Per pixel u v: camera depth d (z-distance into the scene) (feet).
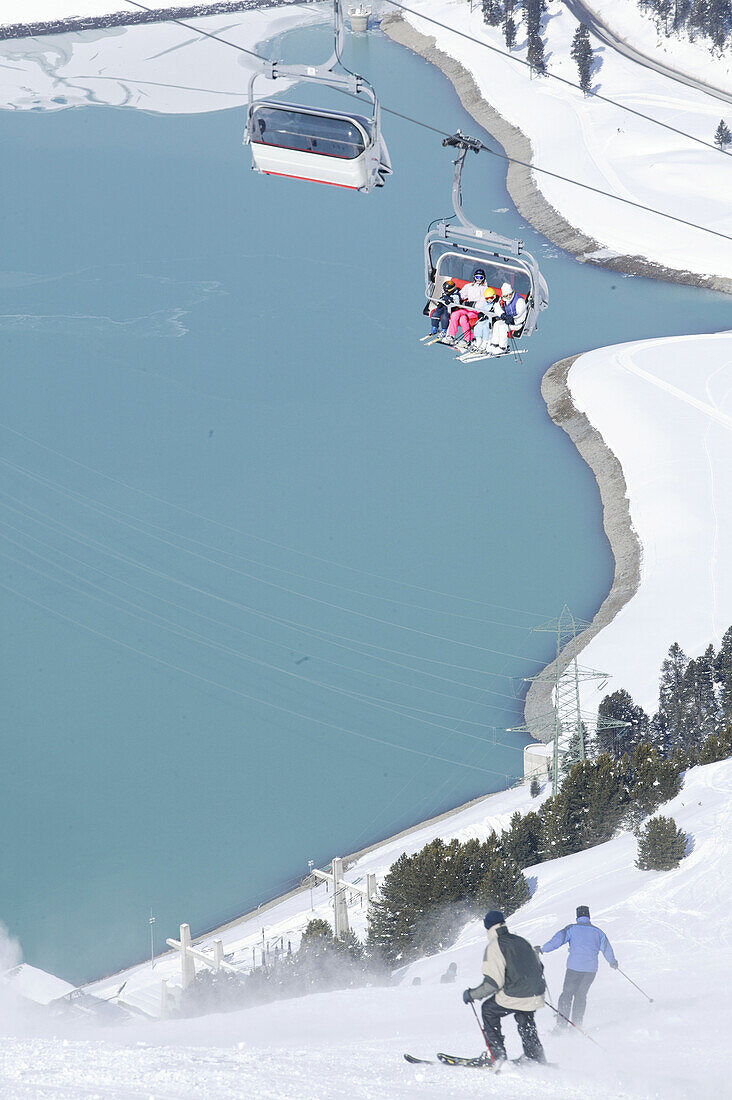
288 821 248.52
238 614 328.08
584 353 470.80
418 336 490.90
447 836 209.67
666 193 624.59
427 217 608.60
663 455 382.01
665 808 129.59
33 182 636.48
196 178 647.97
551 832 145.07
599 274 567.59
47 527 370.12
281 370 464.24
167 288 524.52
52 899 225.35
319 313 507.30
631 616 305.32
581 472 393.29
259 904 221.05
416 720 284.20
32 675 306.76
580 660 290.56
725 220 592.19
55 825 251.60
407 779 261.24
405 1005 60.90
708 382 426.10
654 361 444.96
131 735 285.23
